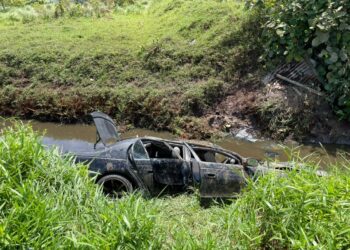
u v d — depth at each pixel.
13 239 3.74
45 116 11.39
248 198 4.55
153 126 11.04
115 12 18.16
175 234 4.25
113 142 7.02
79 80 12.24
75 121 11.30
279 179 4.56
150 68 12.52
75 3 18.23
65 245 3.85
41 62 12.77
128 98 11.28
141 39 13.96
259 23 12.47
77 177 4.72
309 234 4.03
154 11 17.16
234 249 4.26
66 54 13.02
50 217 4.03
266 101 10.90
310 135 10.45
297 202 4.22
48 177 4.60
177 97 11.40
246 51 12.15
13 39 14.27
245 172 6.76
